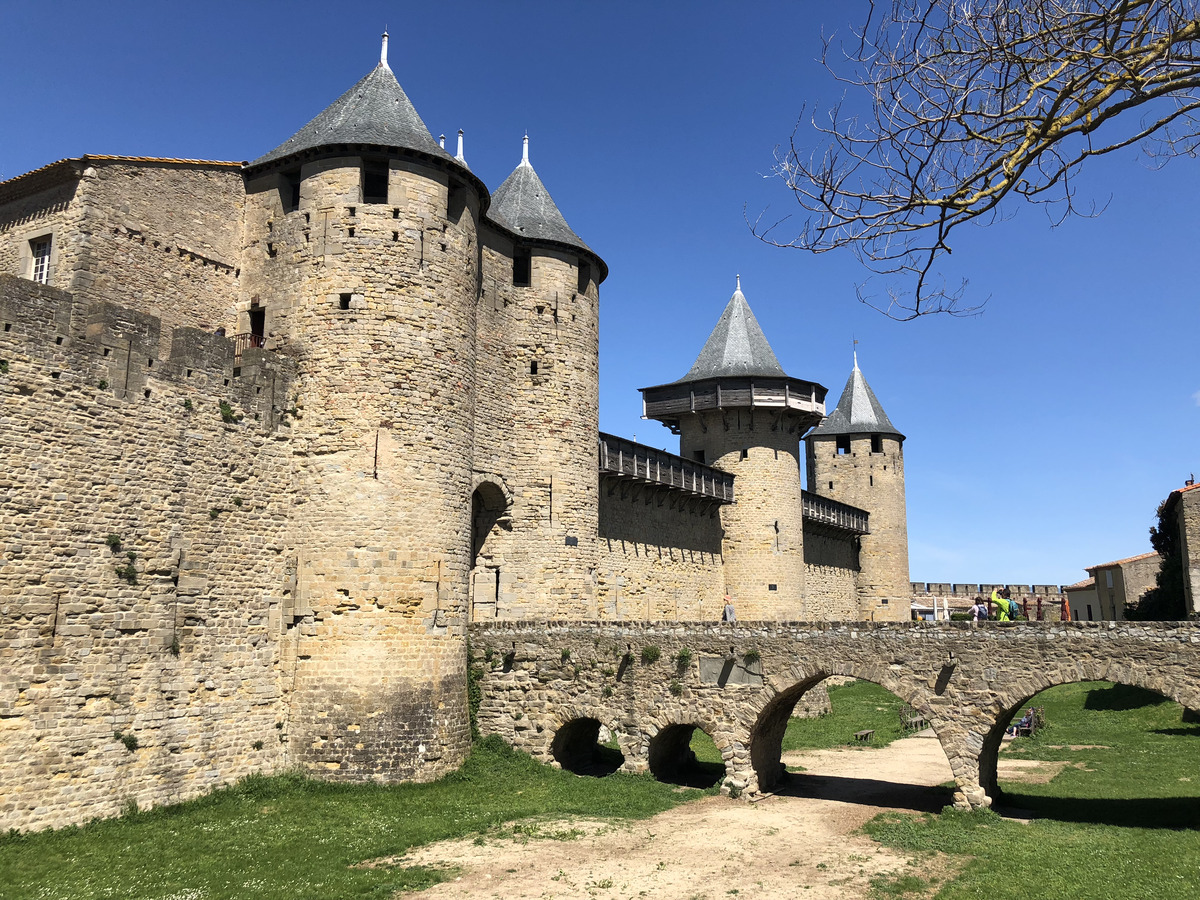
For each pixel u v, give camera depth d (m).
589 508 26.81
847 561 50.62
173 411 17.50
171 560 17.09
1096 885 12.76
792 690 19.94
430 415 20.58
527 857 14.71
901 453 53.47
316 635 19.06
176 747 16.70
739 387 37.97
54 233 18.91
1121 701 34.62
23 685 14.49
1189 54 7.05
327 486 19.59
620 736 21.00
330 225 20.62
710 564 37.03
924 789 20.56
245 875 12.99
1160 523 45.06
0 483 14.50
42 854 13.41
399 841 15.19
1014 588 68.81
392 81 23.05
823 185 7.35
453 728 20.11
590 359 27.73
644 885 13.47
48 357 15.41
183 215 20.67
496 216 27.31
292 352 20.50
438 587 20.16
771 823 17.30
